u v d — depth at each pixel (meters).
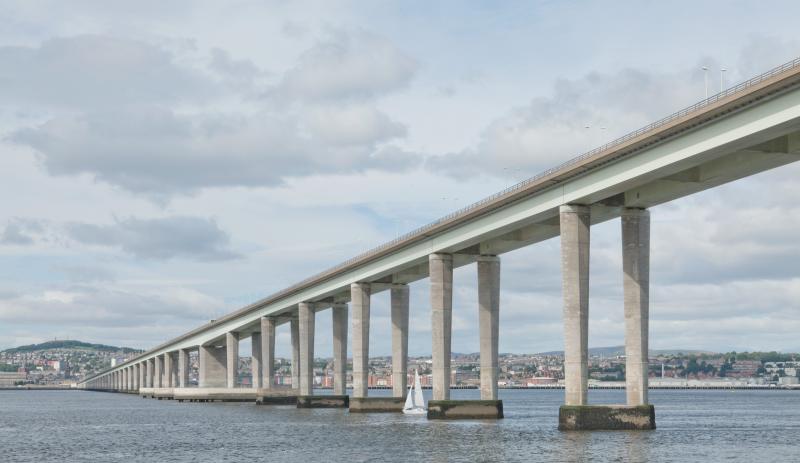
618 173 72.00
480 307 104.81
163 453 75.25
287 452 72.44
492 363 104.88
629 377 77.88
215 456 71.31
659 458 61.91
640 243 77.69
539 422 108.06
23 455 75.88
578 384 77.94
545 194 81.94
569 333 78.12
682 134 64.81
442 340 104.88
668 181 73.88
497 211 90.44
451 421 103.94
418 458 64.62
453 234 100.12
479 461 61.66
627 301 77.69
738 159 68.12
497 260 105.00
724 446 75.06
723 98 59.59
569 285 78.25
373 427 97.56
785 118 56.53
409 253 111.50
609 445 69.62
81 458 72.50
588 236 78.94
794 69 54.16
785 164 67.50
